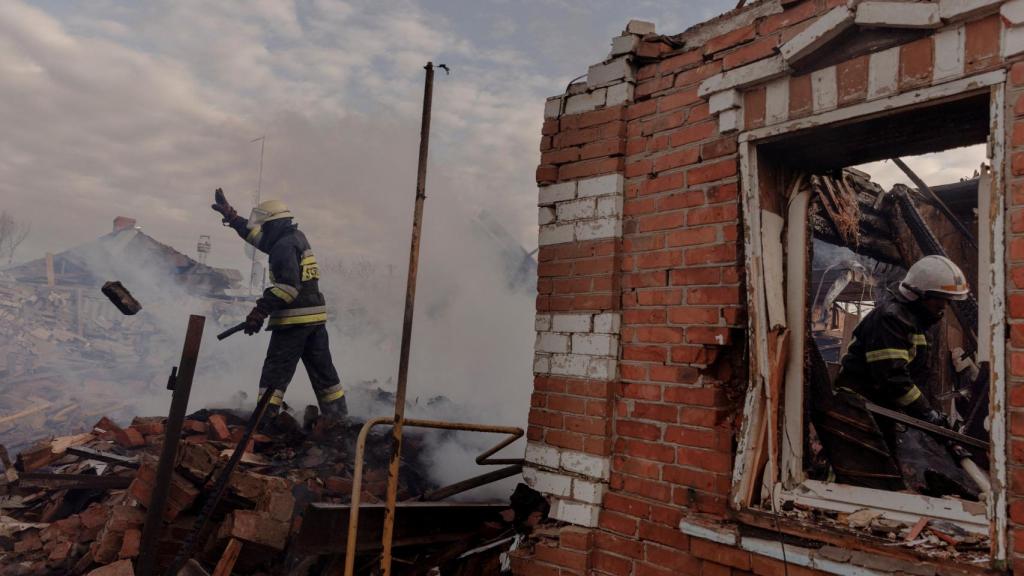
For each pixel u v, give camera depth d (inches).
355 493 119.1
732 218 116.7
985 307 97.1
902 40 98.3
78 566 161.6
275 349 232.8
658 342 125.1
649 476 123.0
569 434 134.6
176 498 162.2
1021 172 86.0
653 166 129.8
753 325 113.0
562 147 144.5
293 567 159.5
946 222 254.5
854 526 101.4
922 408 129.3
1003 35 87.8
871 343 135.1
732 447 114.5
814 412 134.3
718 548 110.0
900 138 111.4
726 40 120.3
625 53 135.6
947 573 87.0
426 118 121.5
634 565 121.5
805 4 110.1
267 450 213.9
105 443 216.5
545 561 130.4
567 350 137.3
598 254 134.6
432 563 153.0
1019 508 83.0
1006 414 85.3
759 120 114.4
